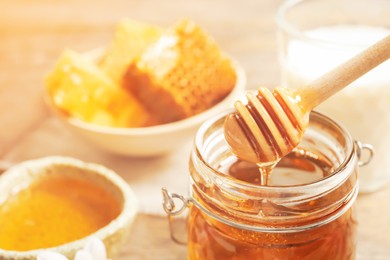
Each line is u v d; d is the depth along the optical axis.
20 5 1.01
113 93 0.75
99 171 0.69
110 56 0.79
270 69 0.85
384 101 0.67
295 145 0.52
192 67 0.76
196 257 0.57
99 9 0.99
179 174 0.75
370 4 0.73
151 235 0.69
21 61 0.91
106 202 0.69
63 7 1.00
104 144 0.75
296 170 0.57
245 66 0.85
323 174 0.56
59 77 0.75
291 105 0.52
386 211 0.70
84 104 0.75
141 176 0.75
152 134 0.73
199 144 0.54
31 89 0.87
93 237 0.61
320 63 0.68
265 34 0.91
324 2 0.74
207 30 0.92
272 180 0.57
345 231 0.55
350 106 0.68
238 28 0.92
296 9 0.74
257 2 0.97
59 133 0.81
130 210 0.66
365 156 0.69
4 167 0.76
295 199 0.52
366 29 0.73
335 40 0.72
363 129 0.68
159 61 0.75
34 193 0.70
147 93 0.75
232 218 0.53
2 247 0.65
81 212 0.68
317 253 0.54
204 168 0.53
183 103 0.74
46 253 0.60
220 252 0.55
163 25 0.94
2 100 0.86
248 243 0.54
